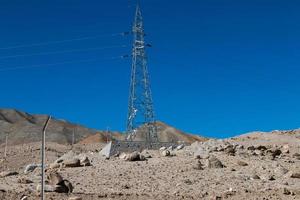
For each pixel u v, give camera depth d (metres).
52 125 146.25
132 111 57.47
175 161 30.77
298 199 21.45
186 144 45.47
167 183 25.44
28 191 22.25
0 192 21.81
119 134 103.31
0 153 53.84
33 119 158.12
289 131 47.81
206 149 35.78
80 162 30.58
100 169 29.02
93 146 65.50
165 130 133.38
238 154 33.66
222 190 23.88
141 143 43.34
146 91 58.81
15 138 131.75
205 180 26.19
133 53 59.09
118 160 32.03
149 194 22.52
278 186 24.98
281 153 35.91
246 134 46.53
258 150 35.78
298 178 27.17
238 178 26.72
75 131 144.75
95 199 20.92
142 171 28.30
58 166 30.27
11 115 157.88
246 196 21.98
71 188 22.50
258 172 28.30
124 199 21.11
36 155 51.16
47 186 22.08
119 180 26.11
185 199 21.42
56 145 63.34
